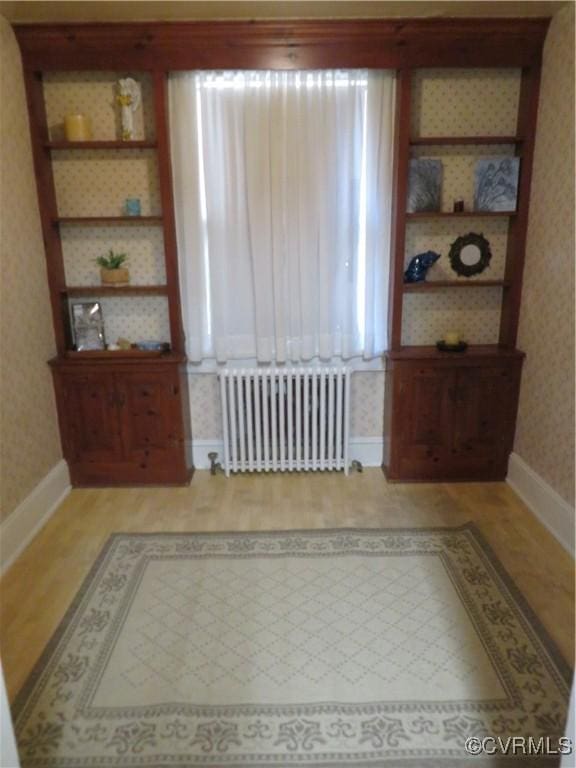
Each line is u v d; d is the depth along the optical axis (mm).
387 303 3396
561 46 2773
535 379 3096
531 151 3102
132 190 3318
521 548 2719
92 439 3377
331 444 3516
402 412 3354
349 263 3312
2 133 2744
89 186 3309
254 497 3295
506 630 2154
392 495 3299
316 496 3299
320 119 3105
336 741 1702
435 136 3240
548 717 1772
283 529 2922
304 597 2369
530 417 3162
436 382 3305
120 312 3510
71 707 1834
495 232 3396
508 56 2980
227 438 3514
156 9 2713
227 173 3188
